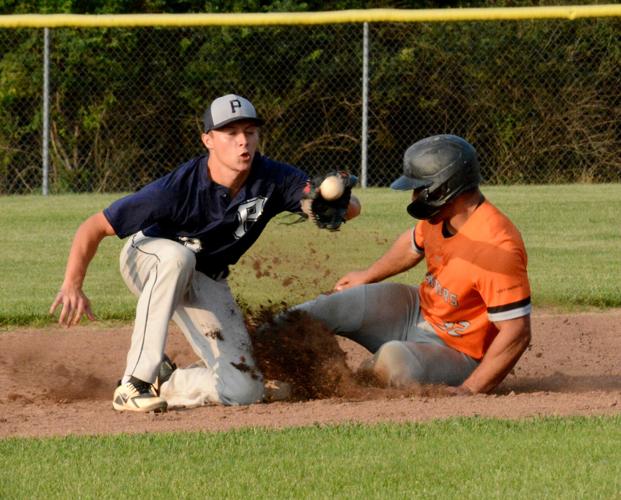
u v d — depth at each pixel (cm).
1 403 1711
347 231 3600
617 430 1380
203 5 5909
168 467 1243
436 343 1702
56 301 1549
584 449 1294
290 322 1772
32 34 5291
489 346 1683
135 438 1374
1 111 5344
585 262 3052
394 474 1206
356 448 1310
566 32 5309
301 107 5384
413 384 1661
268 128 5388
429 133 5397
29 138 5350
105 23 4394
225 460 1268
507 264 1587
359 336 1780
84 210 4238
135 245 1622
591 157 5381
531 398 1612
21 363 2050
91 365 2050
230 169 1559
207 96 5372
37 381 1908
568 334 2295
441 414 1497
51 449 1325
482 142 5388
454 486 1165
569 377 1922
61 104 5300
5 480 1203
